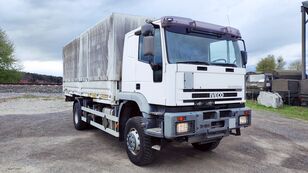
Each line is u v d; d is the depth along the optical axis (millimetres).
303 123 11477
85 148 6887
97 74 7512
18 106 17766
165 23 4910
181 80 4836
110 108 7020
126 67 6098
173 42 4988
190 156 6258
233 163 5789
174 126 4688
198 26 5266
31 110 15484
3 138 8008
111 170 5258
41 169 5289
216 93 5266
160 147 5188
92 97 8008
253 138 8250
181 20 5105
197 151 6684
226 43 5703
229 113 5445
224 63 5590
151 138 5312
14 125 10242
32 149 6766
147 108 5270
